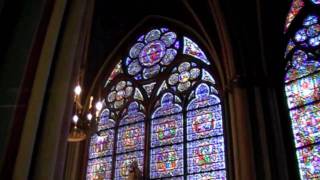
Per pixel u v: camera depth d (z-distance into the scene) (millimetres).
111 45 18500
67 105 5715
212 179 13477
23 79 5332
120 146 15945
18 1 5766
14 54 5445
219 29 14234
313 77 13250
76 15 6332
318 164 11812
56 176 5250
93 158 16234
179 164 14320
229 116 14125
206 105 15102
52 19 5965
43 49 5691
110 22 18266
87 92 17547
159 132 15406
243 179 11484
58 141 5355
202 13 16062
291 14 14695
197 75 16062
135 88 17156
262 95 13156
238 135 12375
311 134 12367
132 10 18203
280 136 12469
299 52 13953
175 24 17719
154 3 17812
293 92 13391
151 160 14891
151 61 17547
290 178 11820
